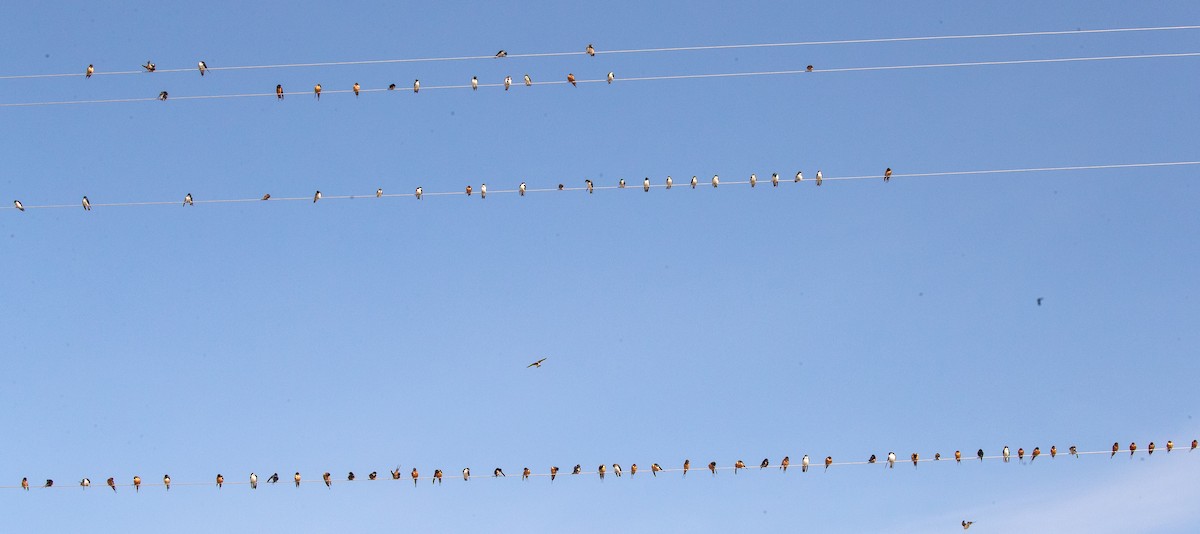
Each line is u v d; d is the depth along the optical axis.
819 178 43.56
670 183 44.09
